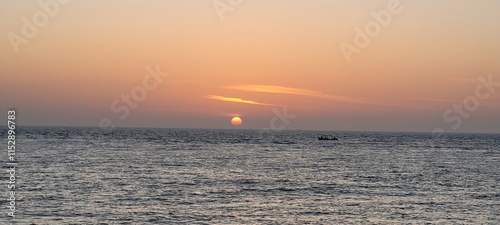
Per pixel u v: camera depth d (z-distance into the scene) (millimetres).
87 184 54688
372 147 155375
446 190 56094
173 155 102688
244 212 41438
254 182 60406
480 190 56625
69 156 91500
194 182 59125
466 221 39656
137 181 58438
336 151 129500
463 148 162500
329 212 42062
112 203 43875
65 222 36562
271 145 159375
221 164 84375
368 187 57406
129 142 155250
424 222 39000
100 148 119062
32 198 45281
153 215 39438
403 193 53188
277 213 41344
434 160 102562
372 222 38688
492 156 119688
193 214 40188
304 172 73062
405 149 146875
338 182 61625
